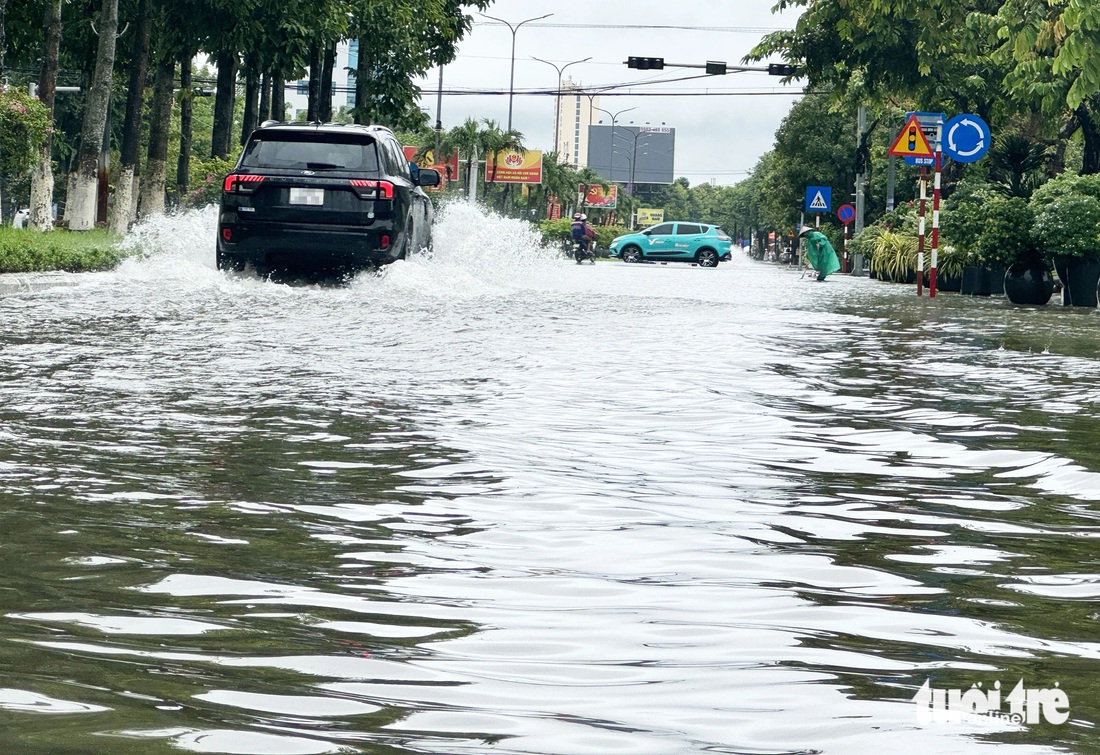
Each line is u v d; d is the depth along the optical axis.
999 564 5.60
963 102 53.59
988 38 46.69
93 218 41.56
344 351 14.06
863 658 4.14
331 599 4.79
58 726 3.28
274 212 24.44
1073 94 29.69
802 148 106.94
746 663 4.07
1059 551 5.87
